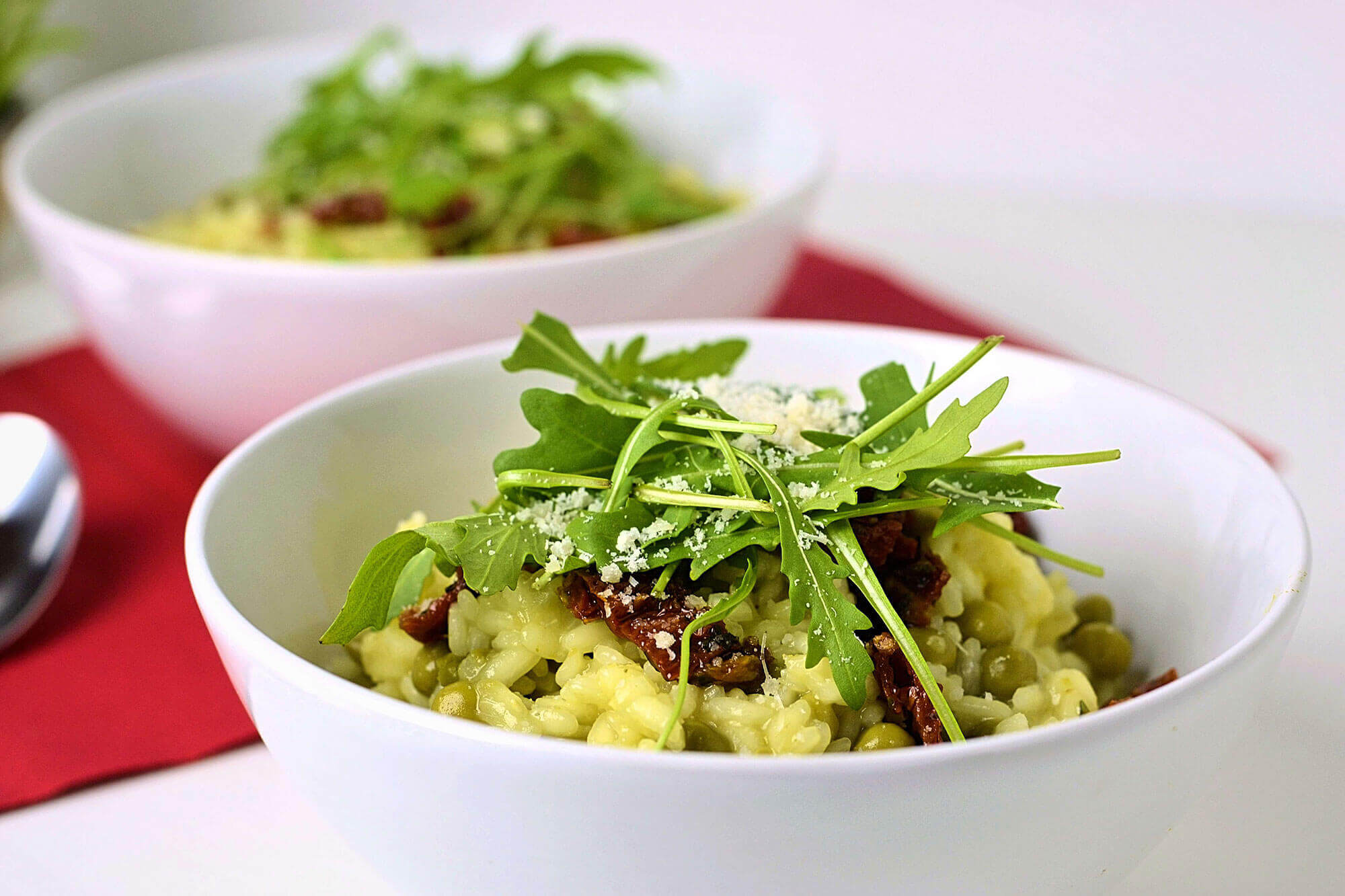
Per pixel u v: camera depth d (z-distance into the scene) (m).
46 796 0.36
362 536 0.35
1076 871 0.29
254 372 0.43
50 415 0.52
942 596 0.32
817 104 0.89
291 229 0.50
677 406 0.32
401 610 0.33
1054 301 0.60
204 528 0.32
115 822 0.36
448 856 0.28
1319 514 0.44
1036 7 0.80
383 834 0.29
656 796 0.26
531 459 0.33
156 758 0.37
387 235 0.49
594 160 0.54
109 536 0.46
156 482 0.48
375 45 0.57
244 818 0.36
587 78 0.58
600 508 0.32
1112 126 0.80
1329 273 0.63
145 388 0.46
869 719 0.31
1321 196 0.75
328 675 0.28
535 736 0.27
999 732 0.31
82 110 0.54
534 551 0.31
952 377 0.31
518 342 0.35
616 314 0.43
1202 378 0.52
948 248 0.67
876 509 0.31
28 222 0.45
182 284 0.42
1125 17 0.77
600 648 0.32
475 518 0.31
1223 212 0.72
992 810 0.27
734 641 0.31
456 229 0.50
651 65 0.55
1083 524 0.35
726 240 0.44
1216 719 0.28
